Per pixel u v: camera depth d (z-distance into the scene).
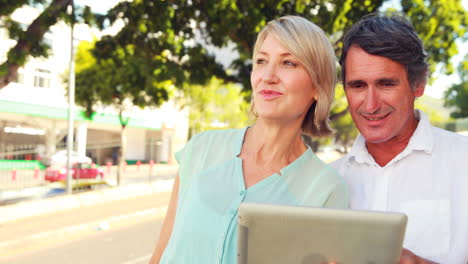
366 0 8.11
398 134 1.47
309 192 1.23
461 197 1.42
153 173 19.42
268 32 1.22
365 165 1.56
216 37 8.96
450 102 27.53
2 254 6.68
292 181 1.24
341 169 1.64
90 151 24.55
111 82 13.05
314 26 1.21
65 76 21.28
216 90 23.44
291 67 1.19
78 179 13.40
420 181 1.46
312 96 1.25
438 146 1.46
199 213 1.21
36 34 6.60
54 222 8.48
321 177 1.26
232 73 10.45
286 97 1.19
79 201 10.90
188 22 8.53
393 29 1.33
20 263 6.27
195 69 9.74
